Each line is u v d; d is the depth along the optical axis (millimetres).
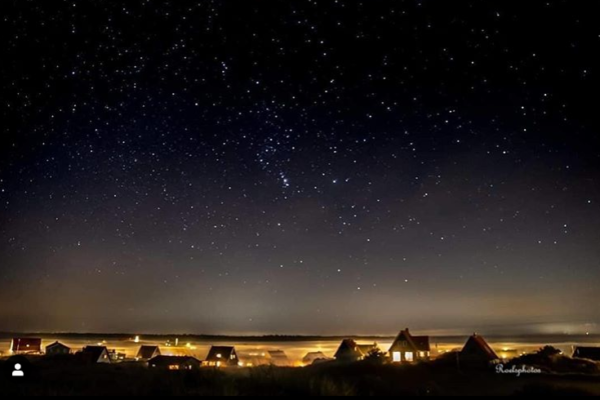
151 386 15273
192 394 13609
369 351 51531
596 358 39844
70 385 16500
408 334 48125
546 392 17984
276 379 15930
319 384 15422
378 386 17547
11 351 61000
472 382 23312
